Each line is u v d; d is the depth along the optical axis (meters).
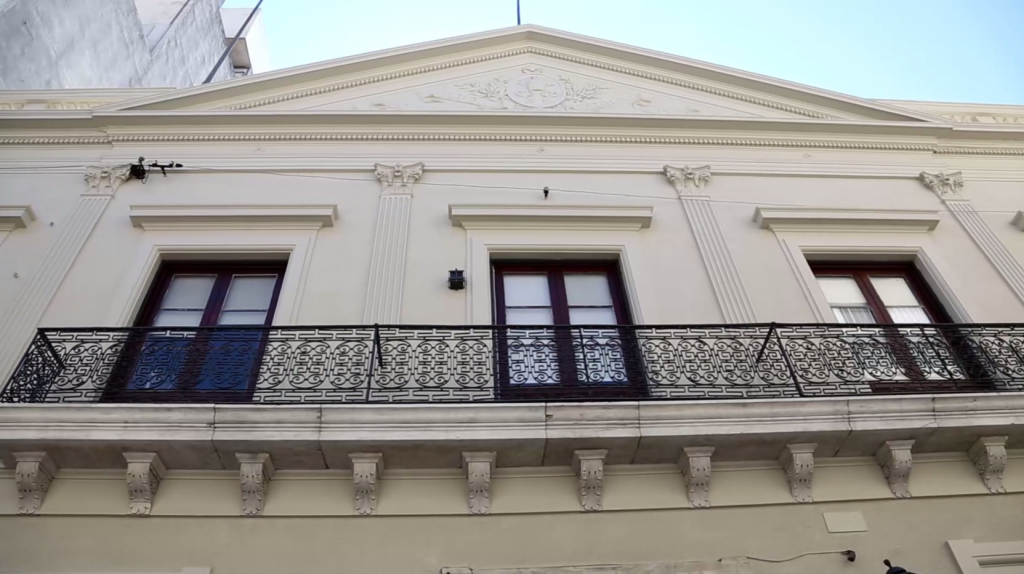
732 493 5.49
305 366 5.83
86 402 5.37
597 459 5.35
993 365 6.20
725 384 5.88
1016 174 9.27
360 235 7.68
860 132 9.36
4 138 8.53
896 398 5.55
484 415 5.28
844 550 5.24
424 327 6.05
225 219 7.62
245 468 5.23
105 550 5.05
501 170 8.58
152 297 7.16
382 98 9.57
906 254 7.95
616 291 7.48
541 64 10.27
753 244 7.88
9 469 5.32
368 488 5.25
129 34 14.16
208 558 5.04
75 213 7.73
